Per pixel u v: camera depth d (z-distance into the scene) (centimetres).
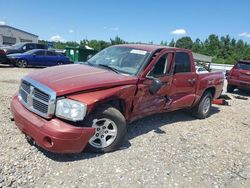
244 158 505
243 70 1359
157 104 553
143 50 544
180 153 486
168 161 448
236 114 861
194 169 435
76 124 408
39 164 389
